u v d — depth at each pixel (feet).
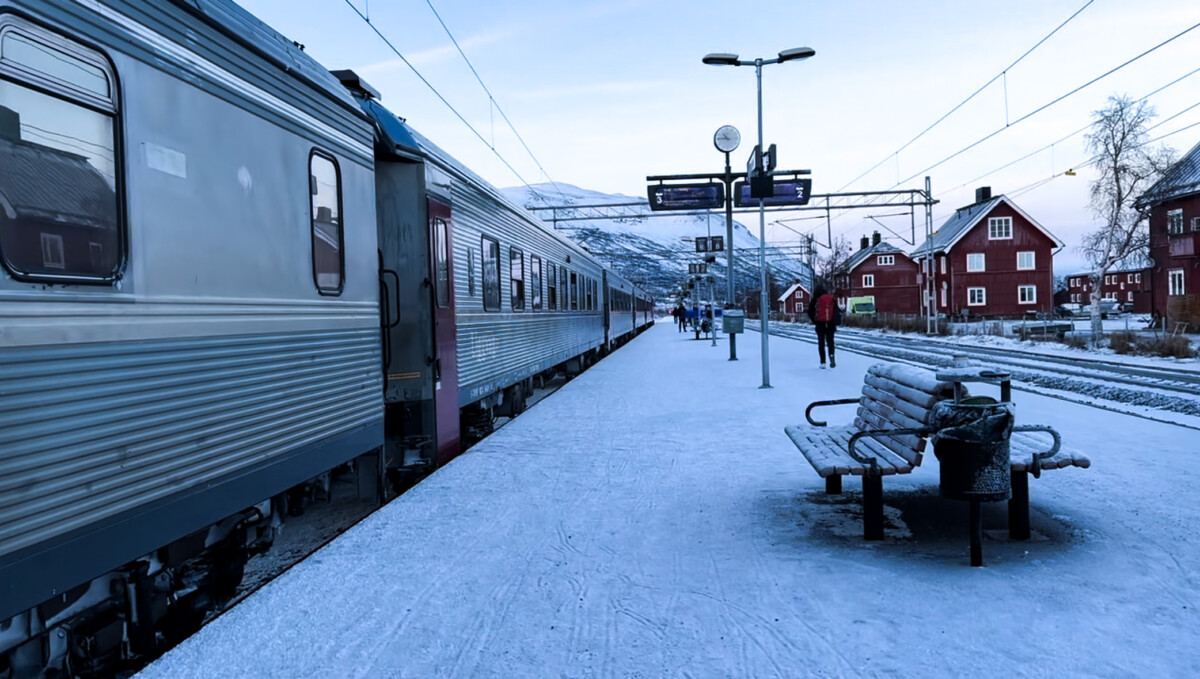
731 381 50.60
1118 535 15.84
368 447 20.16
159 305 12.15
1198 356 64.23
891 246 246.06
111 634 12.29
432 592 14.08
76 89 10.61
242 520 15.38
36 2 9.95
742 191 61.05
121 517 11.18
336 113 18.95
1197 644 10.88
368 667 11.18
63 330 10.23
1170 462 22.30
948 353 75.87
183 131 12.91
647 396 44.11
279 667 11.23
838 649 11.16
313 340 17.28
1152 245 129.80
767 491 20.72
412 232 24.36
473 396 29.84
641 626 12.32
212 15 13.88
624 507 19.58
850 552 15.47
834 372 54.08
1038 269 193.06
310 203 17.35
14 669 10.86
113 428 11.08
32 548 9.68
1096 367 57.72
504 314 35.65
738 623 12.25
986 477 14.23
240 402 14.28
